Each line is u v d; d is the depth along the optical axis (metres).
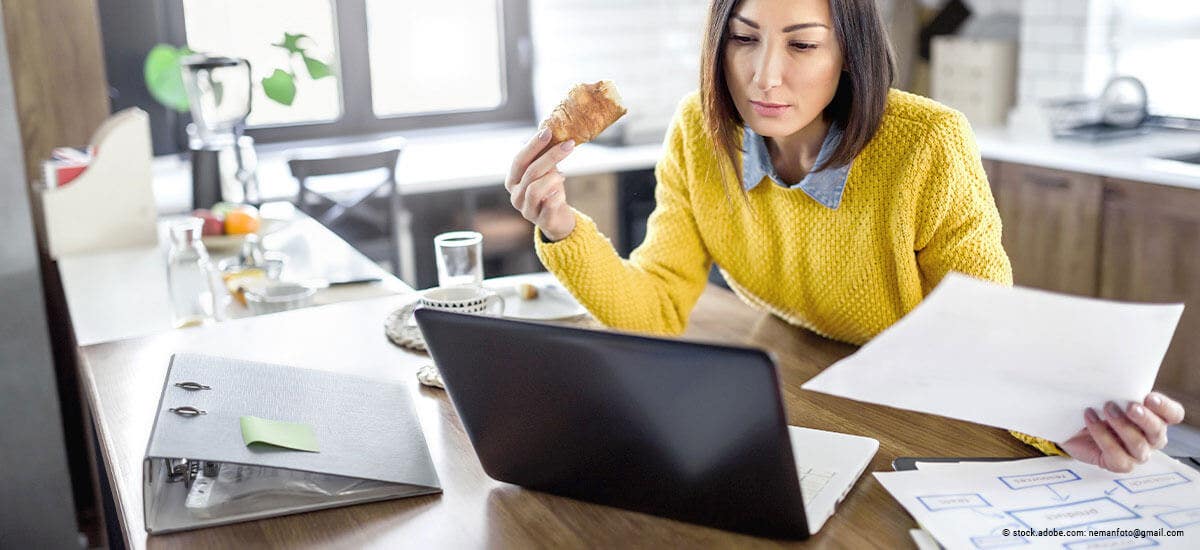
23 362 2.74
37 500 2.82
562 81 4.58
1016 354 0.98
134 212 2.76
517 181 1.45
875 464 1.15
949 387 1.04
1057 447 1.13
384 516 1.07
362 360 1.53
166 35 4.01
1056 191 3.56
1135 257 3.34
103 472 1.86
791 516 0.97
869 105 1.38
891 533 1.00
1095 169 3.39
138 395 1.42
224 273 2.29
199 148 2.89
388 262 3.59
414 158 4.19
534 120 4.78
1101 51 3.94
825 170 1.49
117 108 3.91
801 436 1.21
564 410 1.01
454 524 1.05
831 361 1.49
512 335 0.98
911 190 1.42
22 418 2.77
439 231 3.89
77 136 3.14
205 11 4.06
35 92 3.07
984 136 3.99
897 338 0.98
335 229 3.54
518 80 4.72
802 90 1.34
